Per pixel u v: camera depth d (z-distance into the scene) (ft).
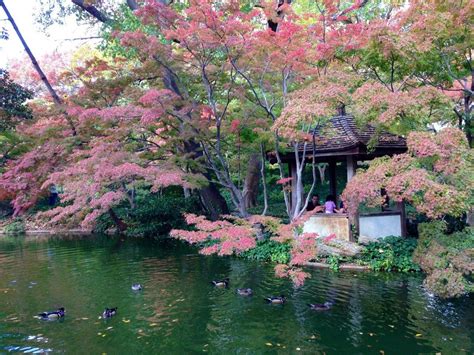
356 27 34.40
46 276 40.24
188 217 33.88
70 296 32.83
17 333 25.03
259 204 72.74
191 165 48.21
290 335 23.71
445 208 23.94
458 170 25.31
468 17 33.94
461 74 39.17
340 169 73.41
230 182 47.06
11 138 54.08
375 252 38.75
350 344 22.29
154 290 33.65
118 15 56.34
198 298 31.07
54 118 52.85
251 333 24.16
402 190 25.62
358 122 35.81
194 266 42.01
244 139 45.62
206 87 43.52
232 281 35.53
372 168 29.09
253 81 45.44
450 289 26.21
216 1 39.06
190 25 36.94
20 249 58.70
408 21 35.09
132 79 50.67
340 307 27.86
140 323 26.27
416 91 29.71
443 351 21.06
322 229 43.32
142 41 40.14
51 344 23.32
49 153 48.42
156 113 38.45
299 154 46.24
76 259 48.85
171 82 50.24
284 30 36.55
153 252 51.11
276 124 31.50
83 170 40.73
